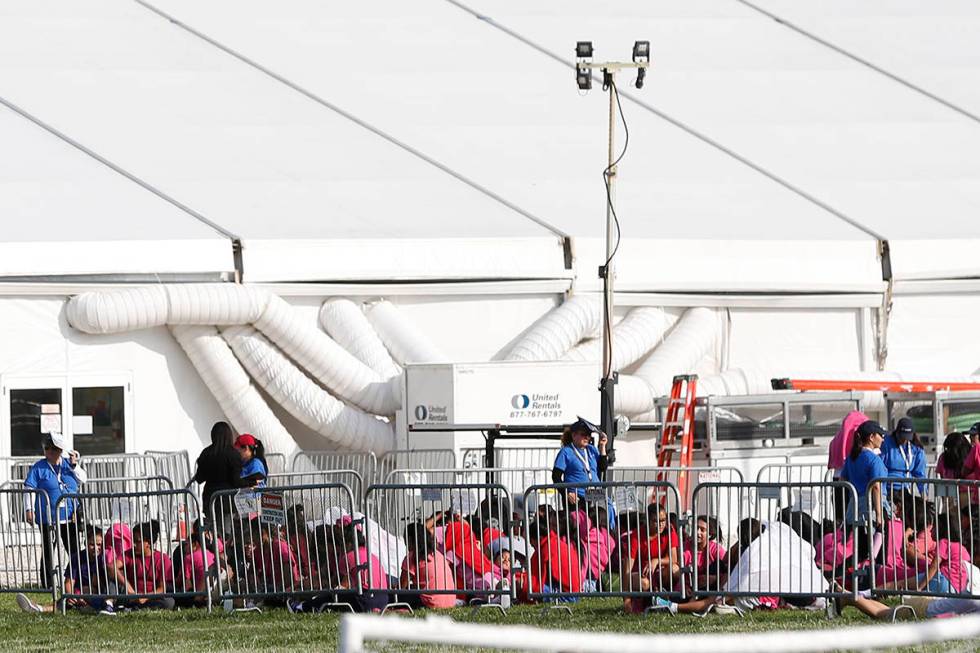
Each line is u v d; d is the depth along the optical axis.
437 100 106.81
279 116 101.06
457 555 46.97
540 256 87.31
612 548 47.62
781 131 107.38
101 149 92.38
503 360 86.19
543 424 78.69
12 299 78.69
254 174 92.12
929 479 44.09
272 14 117.06
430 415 78.44
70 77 101.62
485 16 120.94
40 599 52.78
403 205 90.38
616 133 104.25
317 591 46.16
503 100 107.88
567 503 47.28
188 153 93.88
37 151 90.56
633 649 16.95
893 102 113.44
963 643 26.41
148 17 113.25
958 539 44.28
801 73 116.62
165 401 81.75
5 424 78.19
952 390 79.94
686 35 120.75
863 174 101.94
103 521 48.53
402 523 52.00
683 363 87.44
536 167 98.25
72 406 79.62
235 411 82.12
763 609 45.66
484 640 17.08
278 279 82.88
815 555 45.66
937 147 106.94
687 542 46.09
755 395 72.38
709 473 69.56
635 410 84.94
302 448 84.69
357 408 82.88
